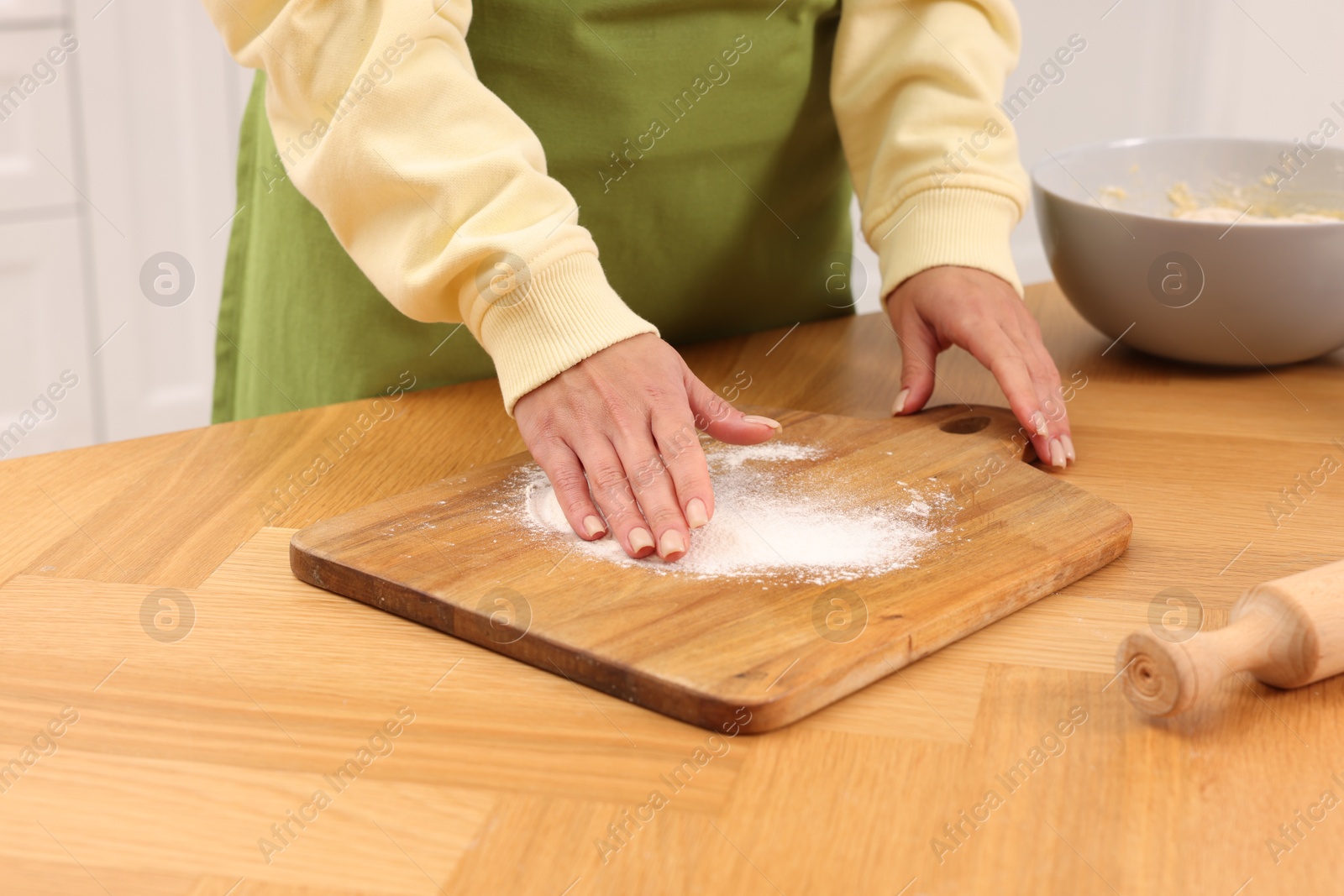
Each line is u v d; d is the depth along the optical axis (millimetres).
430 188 1366
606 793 1175
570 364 1346
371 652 1260
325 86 1388
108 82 2406
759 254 1668
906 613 1256
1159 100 2768
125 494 1406
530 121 1533
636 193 1585
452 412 1527
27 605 1293
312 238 1566
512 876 1138
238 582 1317
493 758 1192
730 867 1141
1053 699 1229
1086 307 1604
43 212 2426
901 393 1510
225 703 1223
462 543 1320
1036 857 1146
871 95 1597
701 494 1304
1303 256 1513
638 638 1239
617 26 1521
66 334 2529
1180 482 1428
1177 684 1191
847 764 1190
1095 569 1328
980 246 1524
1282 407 1537
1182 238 1525
